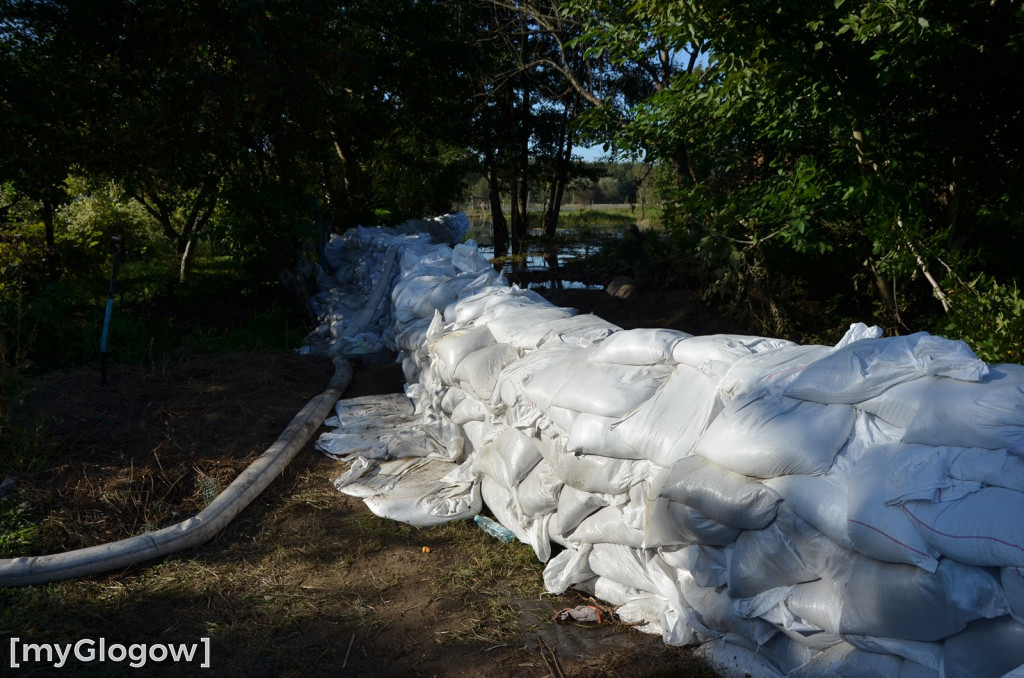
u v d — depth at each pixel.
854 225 8.77
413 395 6.62
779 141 8.34
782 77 6.97
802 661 2.84
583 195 60.38
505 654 3.33
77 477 4.78
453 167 23.59
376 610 3.68
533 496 4.01
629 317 10.80
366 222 16.69
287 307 11.45
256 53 9.58
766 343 3.55
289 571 4.04
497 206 23.33
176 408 6.11
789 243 8.99
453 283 7.69
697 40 7.01
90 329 7.84
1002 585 2.17
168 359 7.83
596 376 3.78
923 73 7.20
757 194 9.02
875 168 7.78
